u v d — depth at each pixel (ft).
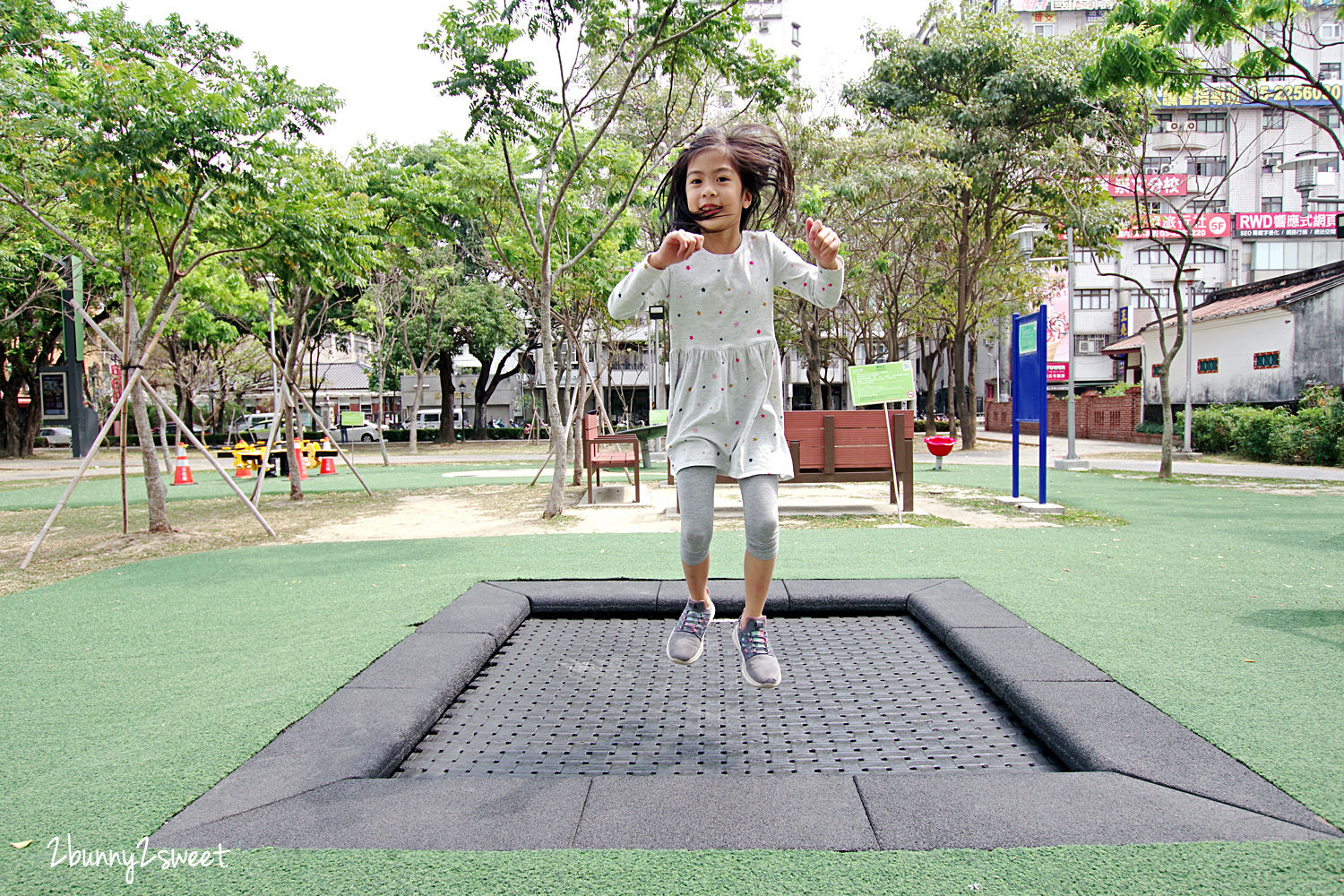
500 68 22.16
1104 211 49.93
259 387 95.35
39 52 20.77
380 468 53.93
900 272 61.46
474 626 10.30
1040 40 53.42
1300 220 103.71
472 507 28.40
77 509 30.50
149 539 21.47
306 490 37.40
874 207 54.34
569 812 5.39
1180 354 62.44
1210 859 4.64
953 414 63.05
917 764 6.61
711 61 23.11
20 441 81.61
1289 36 22.38
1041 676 7.92
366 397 128.98
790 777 5.91
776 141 7.03
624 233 38.93
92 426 75.77
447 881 4.56
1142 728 6.59
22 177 20.15
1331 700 7.25
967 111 53.26
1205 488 29.35
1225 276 106.01
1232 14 20.86
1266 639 9.30
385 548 18.52
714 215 6.73
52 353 81.87
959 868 4.61
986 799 5.46
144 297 32.32
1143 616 10.47
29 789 5.96
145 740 6.91
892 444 23.16
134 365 20.86
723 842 4.95
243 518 26.71
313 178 23.75
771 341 7.14
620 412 126.82
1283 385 53.06
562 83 23.66
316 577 15.01
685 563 7.23
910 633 10.68
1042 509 23.35
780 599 11.61
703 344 7.05
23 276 52.13
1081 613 10.62
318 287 23.48
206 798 5.71
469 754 6.97
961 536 18.25
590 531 20.92
